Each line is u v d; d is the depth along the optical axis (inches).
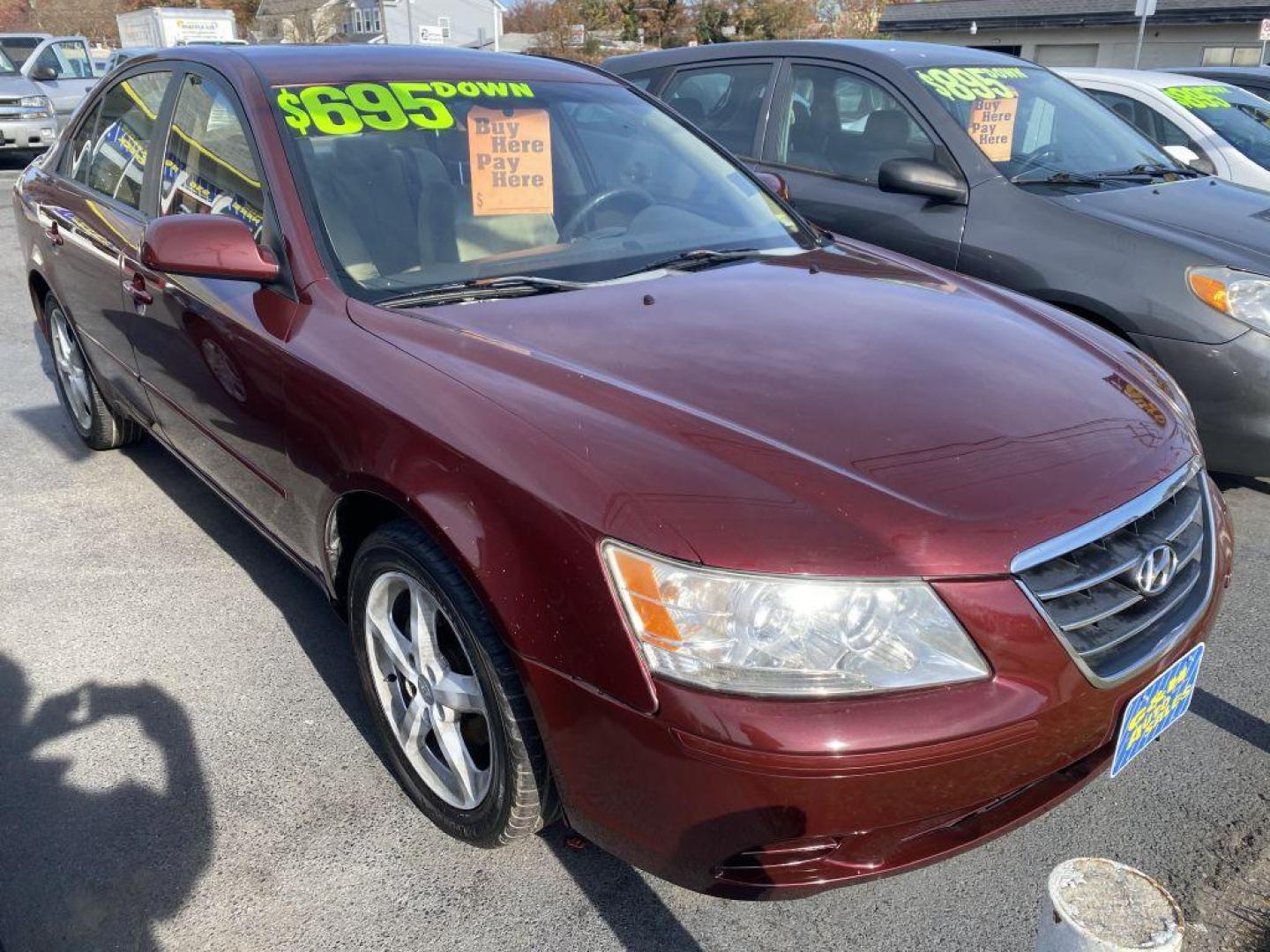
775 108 205.5
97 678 117.5
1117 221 157.3
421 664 90.6
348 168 112.2
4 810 97.1
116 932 84.3
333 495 95.0
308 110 115.8
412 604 90.4
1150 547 79.0
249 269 103.1
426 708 92.7
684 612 68.4
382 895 88.2
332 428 93.2
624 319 98.5
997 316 107.8
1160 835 95.3
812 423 80.3
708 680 68.0
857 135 192.1
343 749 106.0
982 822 76.2
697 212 129.4
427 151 117.6
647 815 72.4
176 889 88.4
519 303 101.7
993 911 87.0
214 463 124.4
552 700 74.6
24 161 614.9
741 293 107.3
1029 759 72.0
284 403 100.6
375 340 94.7
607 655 70.8
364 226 108.4
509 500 76.2
